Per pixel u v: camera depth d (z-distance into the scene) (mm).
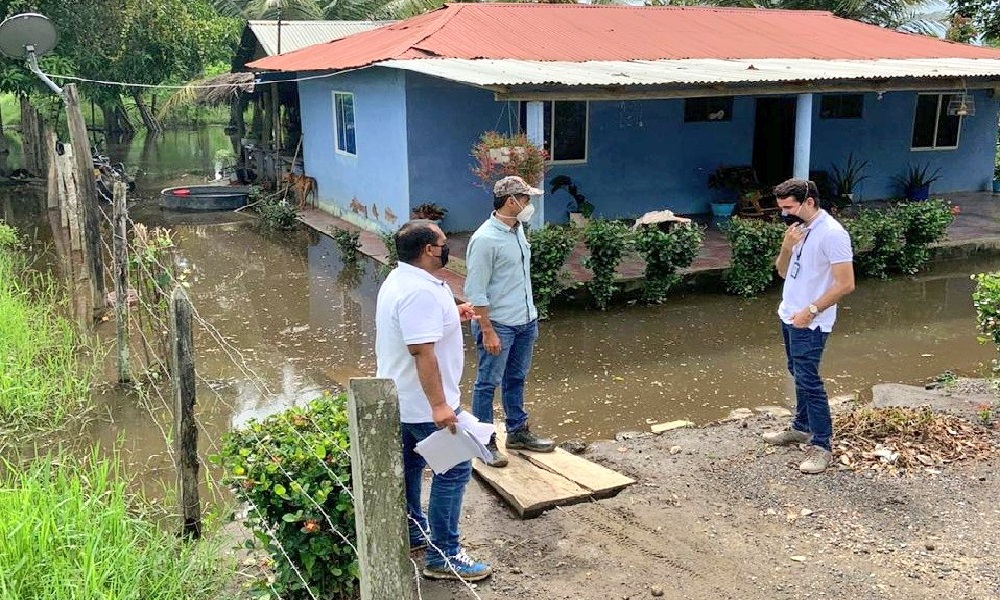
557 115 12828
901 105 15117
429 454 3562
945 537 4293
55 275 10594
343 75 13859
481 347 4891
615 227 9312
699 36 14258
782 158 14617
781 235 9883
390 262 10820
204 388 6902
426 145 12039
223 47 28516
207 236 13812
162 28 23547
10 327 7148
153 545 3750
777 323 8945
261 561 4070
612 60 12258
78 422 6035
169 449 5371
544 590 3918
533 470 5066
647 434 5883
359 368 7484
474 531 4484
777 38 14758
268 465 3520
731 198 14211
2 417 6012
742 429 5844
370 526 2557
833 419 5707
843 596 3803
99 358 7234
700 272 10148
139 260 6633
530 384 7125
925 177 15688
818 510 4613
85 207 7609
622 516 4617
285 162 17156
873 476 4969
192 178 20828
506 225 4789
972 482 4875
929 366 7555
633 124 13352
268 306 9609
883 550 4188
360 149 13672
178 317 3998
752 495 4812
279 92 17906
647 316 9180
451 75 9586
